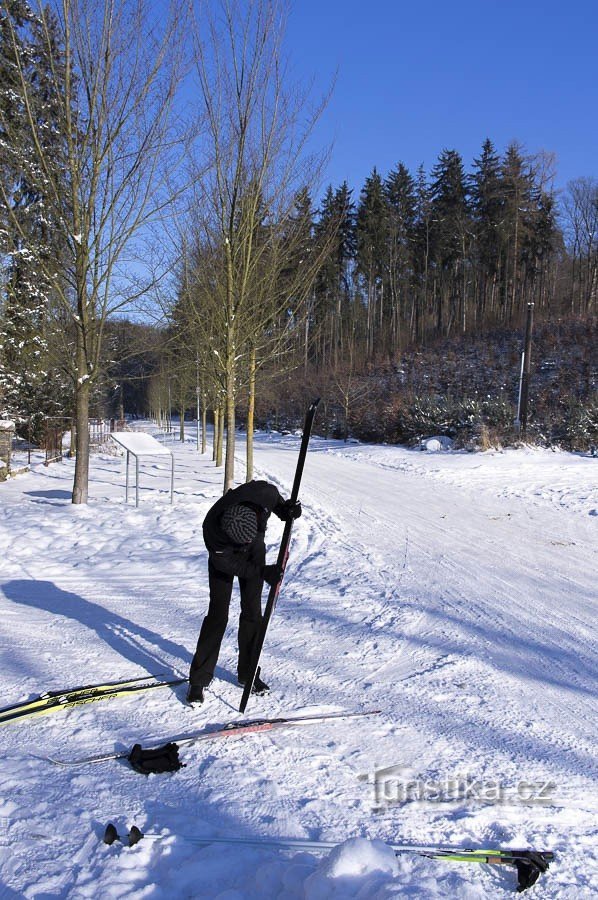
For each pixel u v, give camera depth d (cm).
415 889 230
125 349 1263
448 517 1172
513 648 534
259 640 407
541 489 1509
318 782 325
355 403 3869
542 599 680
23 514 1066
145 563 805
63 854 266
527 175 5297
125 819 289
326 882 234
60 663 484
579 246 5778
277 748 360
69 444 2617
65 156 1036
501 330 4731
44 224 1117
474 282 6047
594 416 2550
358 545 937
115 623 579
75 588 697
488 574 780
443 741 372
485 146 5528
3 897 239
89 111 1011
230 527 402
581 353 3719
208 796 309
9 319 1442
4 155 1062
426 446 2577
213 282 1260
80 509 1117
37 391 2559
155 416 6525
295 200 1216
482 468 1936
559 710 419
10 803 300
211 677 420
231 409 1246
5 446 1712
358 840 253
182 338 1490
